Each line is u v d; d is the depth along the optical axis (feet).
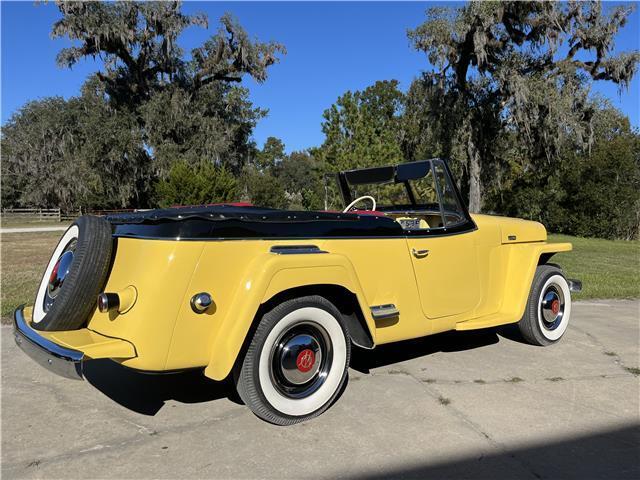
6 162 176.45
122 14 105.29
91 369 14.12
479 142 83.97
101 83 119.44
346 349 11.27
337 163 55.83
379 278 12.15
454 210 14.47
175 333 9.38
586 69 77.41
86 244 9.80
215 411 11.37
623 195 81.92
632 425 10.78
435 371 14.05
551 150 79.00
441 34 75.25
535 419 11.01
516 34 78.07
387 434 10.24
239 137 124.36
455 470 8.93
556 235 87.51
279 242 10.63
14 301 22.62
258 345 10.03
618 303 25.30
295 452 9.52
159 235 9.53
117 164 114.01
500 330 18.80
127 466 9.01
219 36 112.57
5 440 9.96
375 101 161.17
